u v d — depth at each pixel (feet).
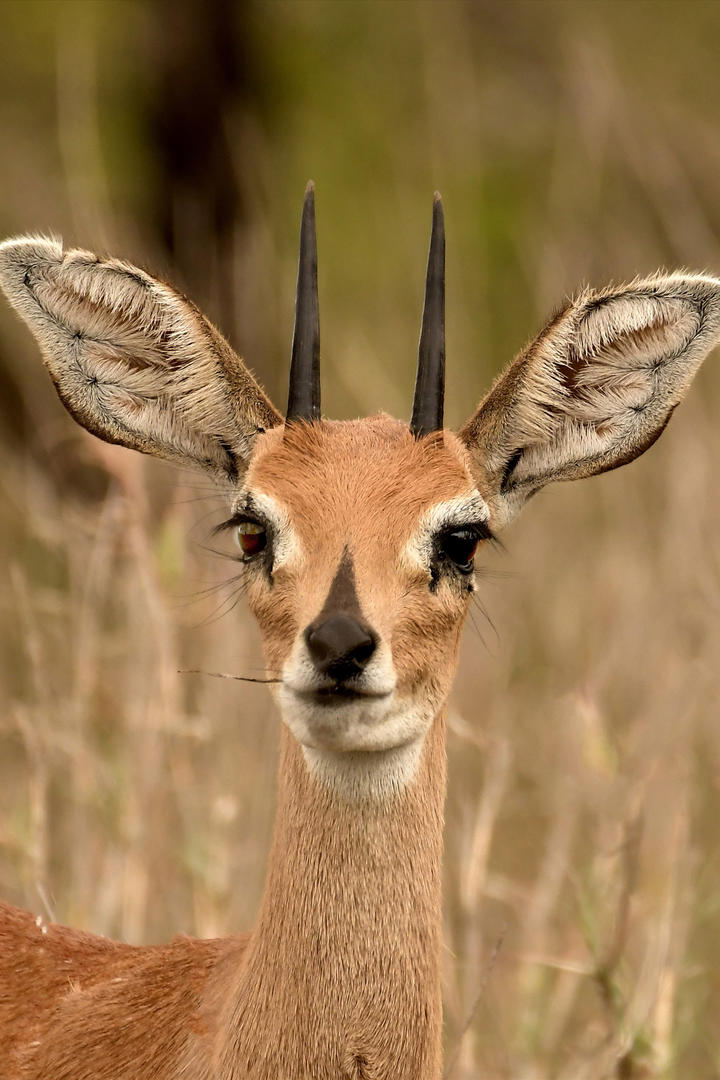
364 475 26.03
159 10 68.69
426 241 69.72
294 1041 24.45
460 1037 30.86
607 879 36.27
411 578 25.18
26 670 45.68
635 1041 32.17
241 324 55.47
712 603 42.09
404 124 74.90
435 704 25.45
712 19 77.66
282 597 25.26
